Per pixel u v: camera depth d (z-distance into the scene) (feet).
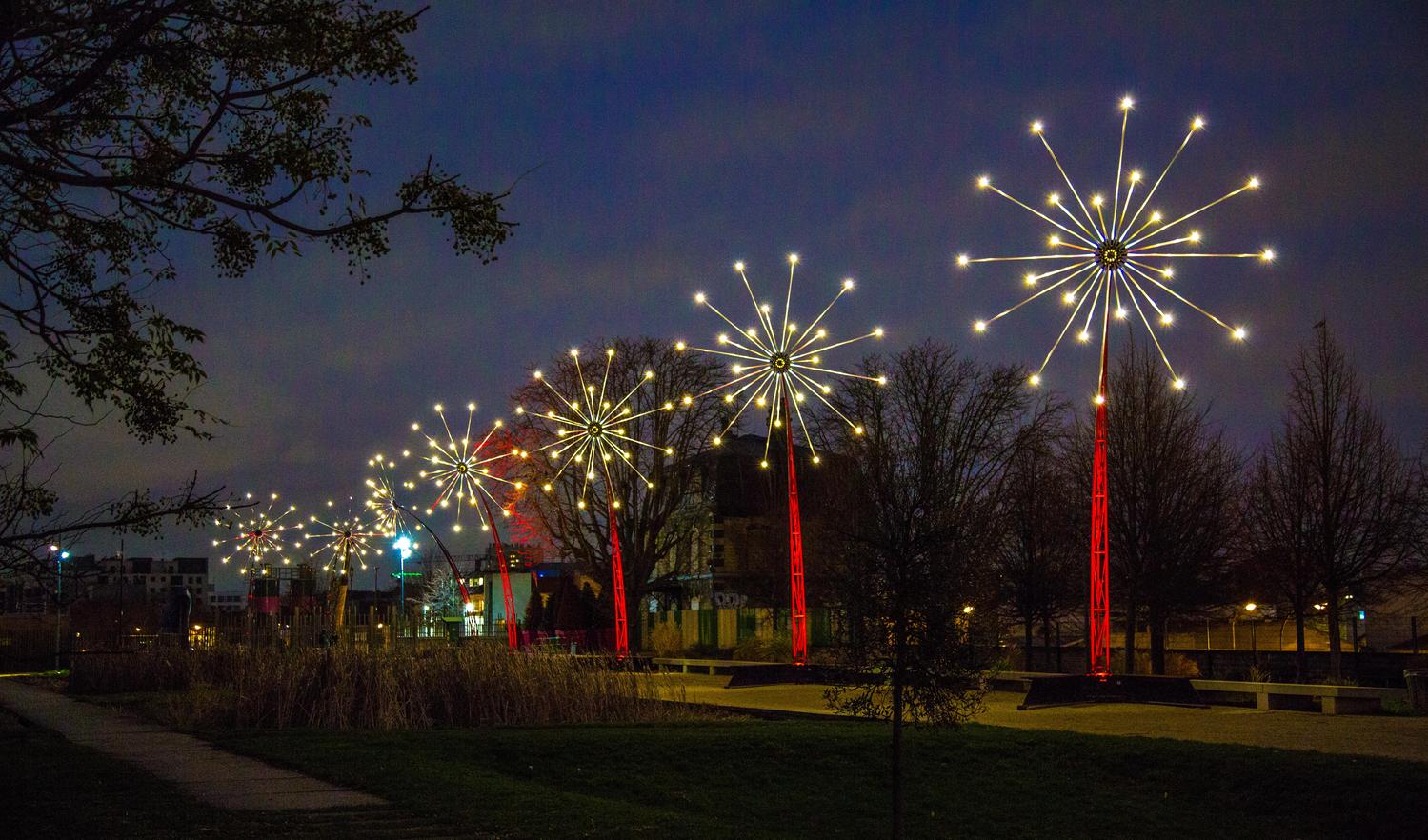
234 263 43.27
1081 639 197.06
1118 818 52.60
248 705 83.92
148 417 41.01
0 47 35.68
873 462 178.19
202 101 41.96
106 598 198.49
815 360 122.62
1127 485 133.28
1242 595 147.95
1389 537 117.29
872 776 61.21
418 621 115.14
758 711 91.81
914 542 46.60
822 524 181.27
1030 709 91.35
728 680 137.18
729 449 239.09
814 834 51.01
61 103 37.55
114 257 43.11
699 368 217.15
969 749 65.57
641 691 96.27
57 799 49.26
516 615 262.26
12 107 38.14
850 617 46.68
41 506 34.83
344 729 78.89
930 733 69.15
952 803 56.08
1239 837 49.26
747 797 57.72
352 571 229.66
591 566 213.87
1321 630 156.56
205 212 43.91
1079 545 156.15
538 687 88.17
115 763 60.75
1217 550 139.54
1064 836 50.19
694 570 253.65
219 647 126.11
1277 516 123.75
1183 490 134.51
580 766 63.52
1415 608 161.17
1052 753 63.57
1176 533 131.85
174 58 39.24
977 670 46.14
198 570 335.26
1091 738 66.08
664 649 197.67
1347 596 131.95
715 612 211.00
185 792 51.19
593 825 44.32
